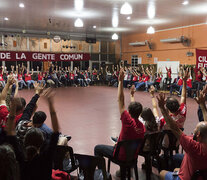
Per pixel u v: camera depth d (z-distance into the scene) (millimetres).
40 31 16891
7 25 14500
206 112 2588
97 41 19422
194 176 2012
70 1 8477
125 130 2637
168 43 15195
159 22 12750
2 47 15906
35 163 1773
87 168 2363
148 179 3068
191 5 8867
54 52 17719
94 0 8281
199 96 2590
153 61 16625
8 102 3406
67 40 18141
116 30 16219
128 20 12234
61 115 7375
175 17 11281
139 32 17094
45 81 15211
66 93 12711
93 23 13312
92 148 4496
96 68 19641
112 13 10516
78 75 17125
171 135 3160
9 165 1469
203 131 1958
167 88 13508
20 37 16375
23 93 12344
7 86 3002
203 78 12047
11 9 9891
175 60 14820
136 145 2688
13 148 1774
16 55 15445
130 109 2738
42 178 1792
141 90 15047
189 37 13719
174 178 2250
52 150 1820
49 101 1868
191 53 13531
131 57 18844
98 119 6922
